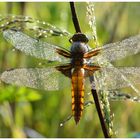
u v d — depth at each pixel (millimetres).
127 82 399
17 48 416
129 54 408
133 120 550
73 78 416
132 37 410
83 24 527
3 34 410
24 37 415
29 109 555
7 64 538
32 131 538
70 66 419
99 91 392
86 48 418
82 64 418
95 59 413
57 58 420
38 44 418
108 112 391
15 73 405
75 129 550
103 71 404
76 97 414
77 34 403
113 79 401
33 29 397
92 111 547
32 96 507
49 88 412
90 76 410
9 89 495
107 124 391
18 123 542
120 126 538
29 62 531
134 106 546
